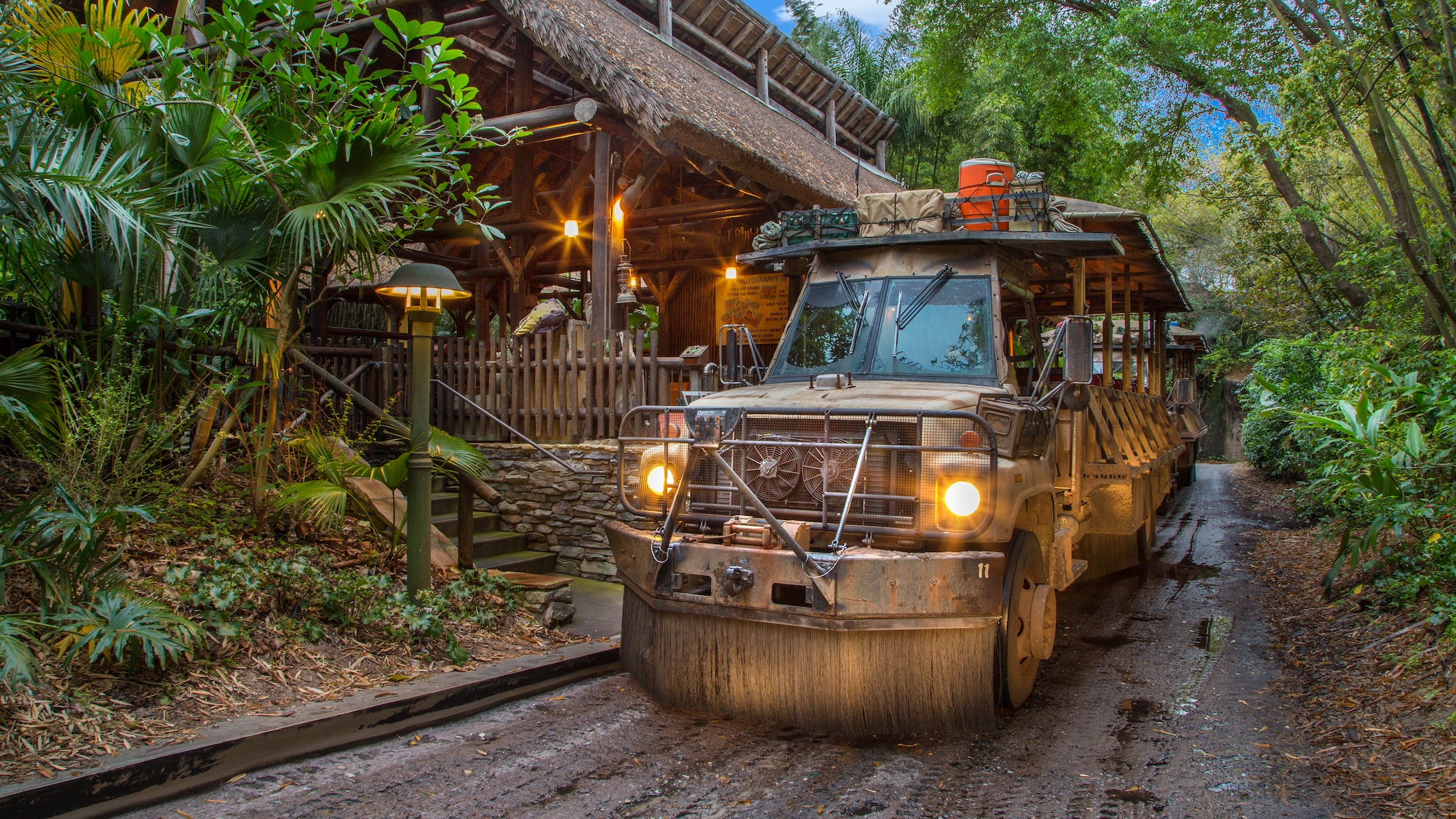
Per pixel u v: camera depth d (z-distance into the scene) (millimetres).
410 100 6121
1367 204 13477
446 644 5348
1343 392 7879
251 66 7457
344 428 6910
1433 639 5320
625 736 4520
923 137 23609
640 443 5203
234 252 5539
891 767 4188
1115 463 7434
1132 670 5863
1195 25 10859
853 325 6137
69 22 5621
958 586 4402
